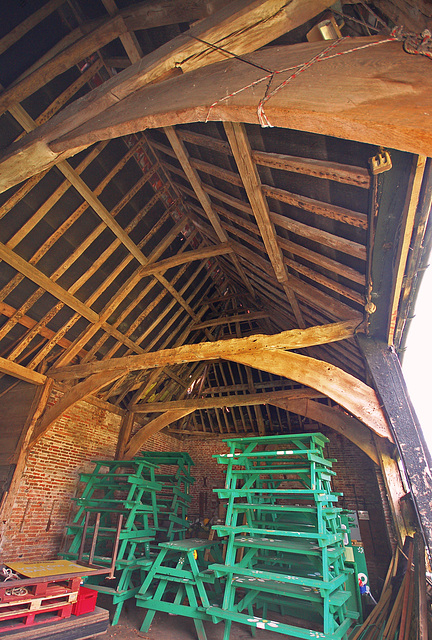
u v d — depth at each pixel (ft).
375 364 14.64
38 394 23.06
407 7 5.11
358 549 19.60
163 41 12.92
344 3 6.49
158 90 8.00
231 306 33.09
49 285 19.66
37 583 12.34
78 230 19.89
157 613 18.90
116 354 27.53
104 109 9.13
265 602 18.21
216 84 6.89
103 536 21.91
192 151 16.56
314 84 5.52
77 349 23.65
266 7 6.30
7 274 18.49
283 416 35.96
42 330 21.57
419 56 4.78
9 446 22.07
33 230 18.25
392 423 13.38
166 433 37.37
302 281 17.51
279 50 6.24
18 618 12.25
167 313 29.35
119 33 12.21
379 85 4.97
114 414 30.12
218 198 17.67
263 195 13.53
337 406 32.35
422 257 9.52
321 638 11.60
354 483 30.94
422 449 12.65
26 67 13.58
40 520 21.61
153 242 24.35
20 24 12.31
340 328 16.01
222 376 37.50
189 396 38.34
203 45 7.06
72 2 12.34
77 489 24.70
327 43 5.69
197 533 32.81
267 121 6.16
